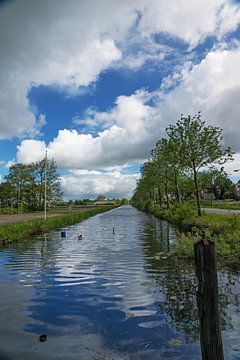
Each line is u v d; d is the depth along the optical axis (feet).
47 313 24.39
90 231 101.71
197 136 97.81
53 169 259.80
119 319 23.04
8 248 62.80
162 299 27.63
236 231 51.03
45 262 46.57
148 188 232.73
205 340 13.82
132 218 180.14
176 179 138.31
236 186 355.77
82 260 47.88
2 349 18.56
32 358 17.49
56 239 79.20
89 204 533.96
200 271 14.02
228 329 21.08
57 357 17.61
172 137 100.12
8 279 35.65
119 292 29.89
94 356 17.69
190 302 26.71
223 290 29.91
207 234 52.60
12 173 277.85
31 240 77.25
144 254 52.65
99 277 36.17
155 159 158.20
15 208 253.85
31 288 31.60
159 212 168.14
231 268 38.81
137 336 20.21
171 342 19.27
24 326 21.90
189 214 96.58
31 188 273.33
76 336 20.26
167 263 44.21
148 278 35.40
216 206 199.93
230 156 98.12
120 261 46.42
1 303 26.89
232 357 17.40
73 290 30.73
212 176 113.91
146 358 17.46
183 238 53.57
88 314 24.08
